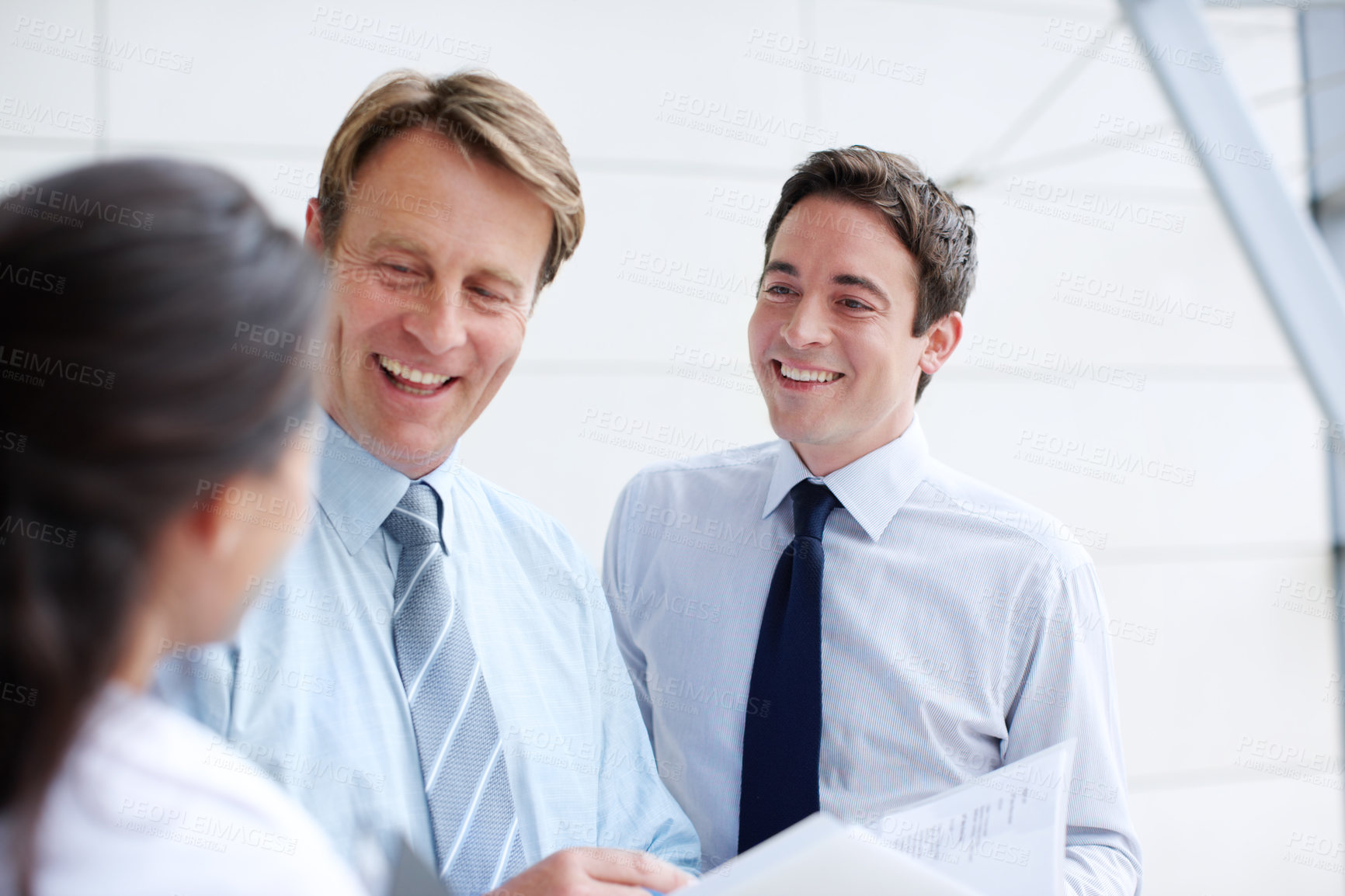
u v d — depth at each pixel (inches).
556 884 30.4
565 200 36.1
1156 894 99.0
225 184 14.1
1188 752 99.6
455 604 35.2
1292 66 93.0
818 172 47.8
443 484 37.4
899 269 46.7
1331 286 78.3
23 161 75.7
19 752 12.1
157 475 12.5
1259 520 100.0
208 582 14.4
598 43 87.0
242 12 79.5
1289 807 99.7
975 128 93.7
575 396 88.3
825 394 47.7
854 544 50.8
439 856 31.4
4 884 12.5
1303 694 99.9
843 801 47.8
